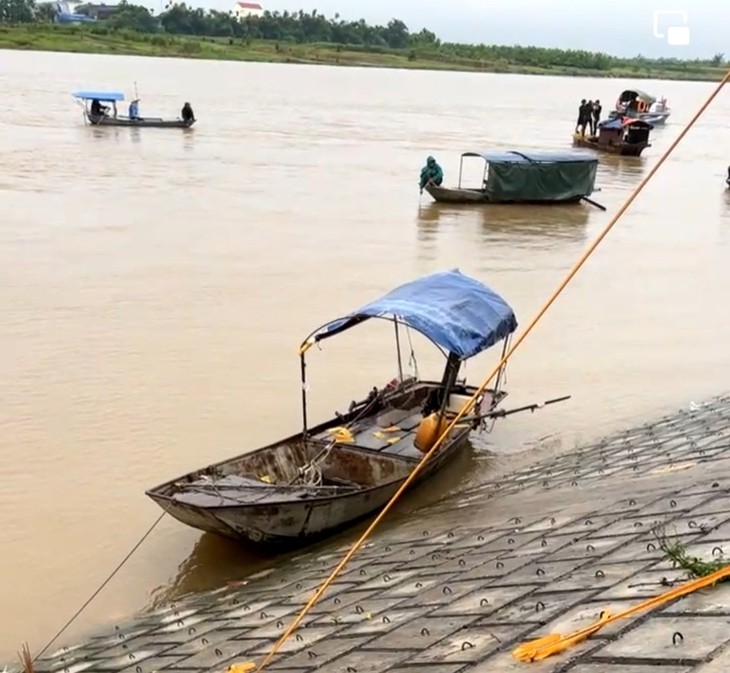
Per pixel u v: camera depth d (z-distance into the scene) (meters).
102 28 165.00
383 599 9.02
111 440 16.83
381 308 15.16
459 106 95.19
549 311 26.38
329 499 13.27
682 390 20.53
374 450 15.48
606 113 99.38
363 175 49.81
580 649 5.38
